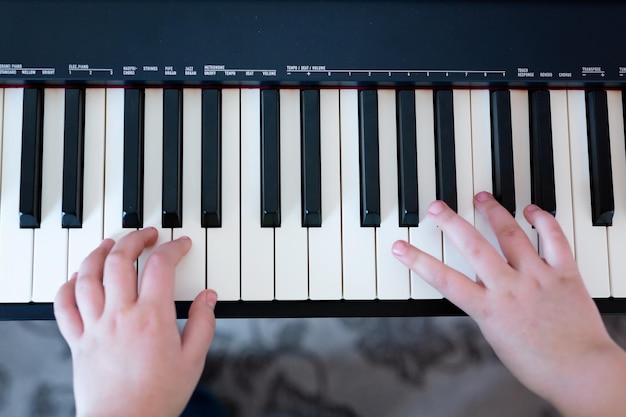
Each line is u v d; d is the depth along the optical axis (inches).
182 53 22.6
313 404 26.6
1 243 22.5
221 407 26.4
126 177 22.6
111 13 22.6
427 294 23.0
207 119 22.8
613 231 23.5
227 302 22.7
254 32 22.8
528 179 23.5
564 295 22.0
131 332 21.0
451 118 23.2
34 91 22.7
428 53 23.0
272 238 22.8
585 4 23.4
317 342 26.7
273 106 22.9
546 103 23.4
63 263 22.5
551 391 21.8
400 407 26.6
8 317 22.4
